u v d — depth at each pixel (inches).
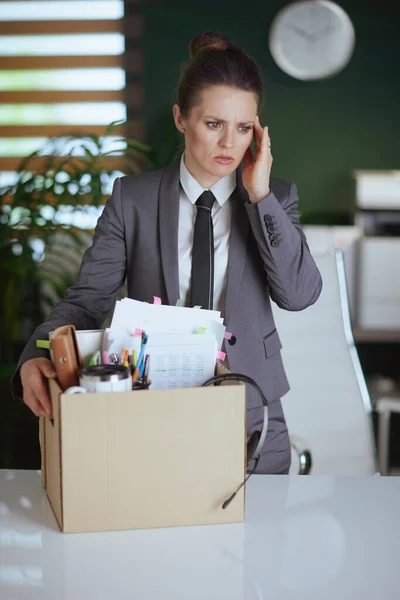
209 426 46.4
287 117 197.8
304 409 84.9
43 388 49.9
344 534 46.5
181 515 47.1
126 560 43.2
